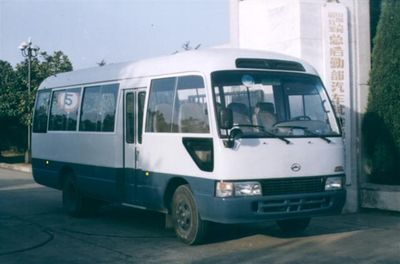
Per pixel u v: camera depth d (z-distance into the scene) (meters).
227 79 8.32
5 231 10.12
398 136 12.01
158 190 9.17
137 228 10.34
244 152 7.92
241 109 8.24
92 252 8.38
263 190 7.99
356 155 12.05
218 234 9.57
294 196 8.14
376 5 13.73
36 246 8.84
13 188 17.38
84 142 11.38
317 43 11.85
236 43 14.01
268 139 8.12
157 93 9.39
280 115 8.52
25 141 31.25
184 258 7.88
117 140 10.27
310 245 8.66
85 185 11.35
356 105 12.40
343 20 11.90
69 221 11.21
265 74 8.62
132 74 10.10
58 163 12.43
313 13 11.82
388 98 12.04
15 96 28.47
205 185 8.13
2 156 32.38
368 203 12.02
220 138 7.92
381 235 9.48
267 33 12.83
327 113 8.93
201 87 8.38
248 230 9.93
